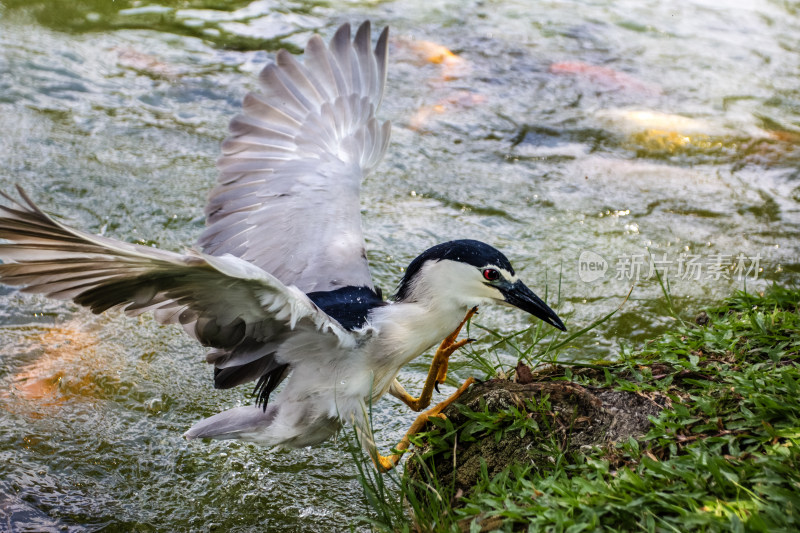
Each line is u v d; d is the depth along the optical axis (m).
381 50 10.09
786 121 16.53
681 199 13.94
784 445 6.09
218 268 5.81
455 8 20.89
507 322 10.89
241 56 17.73
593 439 6.91
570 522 5.78
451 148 15.31
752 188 14.34
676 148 15.55
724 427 6.58
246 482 8.23
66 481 8.10
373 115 10.04
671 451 6.41
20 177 13.16
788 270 11.96
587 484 6.12
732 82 18.06
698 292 11.42
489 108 16.67
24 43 17.48
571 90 17.50
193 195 13.16
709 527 5.52
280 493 8.09
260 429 7.55
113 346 10.24
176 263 5.88
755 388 6.86
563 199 13.88
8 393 9.27
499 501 6.31
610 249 12.49
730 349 7.75
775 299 8.87
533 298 7.57
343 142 9.69
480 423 7.31
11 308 10.78
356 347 7.31
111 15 19.19
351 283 8.23
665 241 12.74
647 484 6.00
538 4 21.56
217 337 6.96
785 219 13.37
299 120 9.59
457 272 7.56
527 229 12.98
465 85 17.41
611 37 19.91
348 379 7.41
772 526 5.37
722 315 9.02
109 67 16.98
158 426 8.96
